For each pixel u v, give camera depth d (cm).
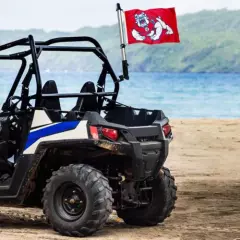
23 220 1556
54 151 1400
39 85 1376
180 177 2322
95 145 1326
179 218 1575
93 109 1461
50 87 1407
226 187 2088
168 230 1430
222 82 16038
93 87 1468
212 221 1534
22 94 1411
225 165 2627
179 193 1955
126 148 1338
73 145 1340
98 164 1401
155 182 1464
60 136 1348
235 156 2858
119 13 1520
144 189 1440
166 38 1562
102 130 1332
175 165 2605
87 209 1320
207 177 2328
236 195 1931
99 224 1322
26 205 1431
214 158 2797
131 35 1554
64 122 1354
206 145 3133
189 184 2144
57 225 1346
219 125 3806
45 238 1321
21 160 1380
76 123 1340
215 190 2022
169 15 1560
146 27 1559
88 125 1330
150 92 10488
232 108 7569
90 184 1317
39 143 1366
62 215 1345
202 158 2789
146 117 1451
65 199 1350
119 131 1343
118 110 1488
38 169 1405
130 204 1429
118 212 1497
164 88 12025
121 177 1385
